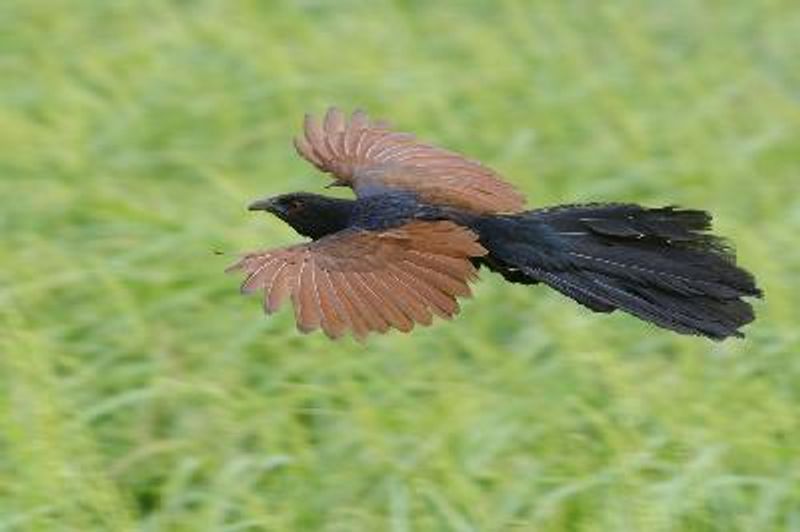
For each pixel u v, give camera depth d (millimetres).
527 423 12742
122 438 13023
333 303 7895
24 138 17312
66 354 13914
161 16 20219
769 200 15984
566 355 13414
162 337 14008
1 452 12453
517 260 9391
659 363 13484
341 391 13109
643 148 17000
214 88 18500
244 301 14328
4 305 14133
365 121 10078
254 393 13289
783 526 11586
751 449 12172
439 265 8023
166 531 11883
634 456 11875
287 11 20266
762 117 17781
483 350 13664
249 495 11859
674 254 9297
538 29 20031
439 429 12469
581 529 11492
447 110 17703
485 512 11648
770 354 13359
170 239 15117
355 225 9375
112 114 18109
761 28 19984
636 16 20078
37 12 20234
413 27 20031
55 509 11734
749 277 9203
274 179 16703
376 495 12047
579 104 17906
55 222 15859
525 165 16812
